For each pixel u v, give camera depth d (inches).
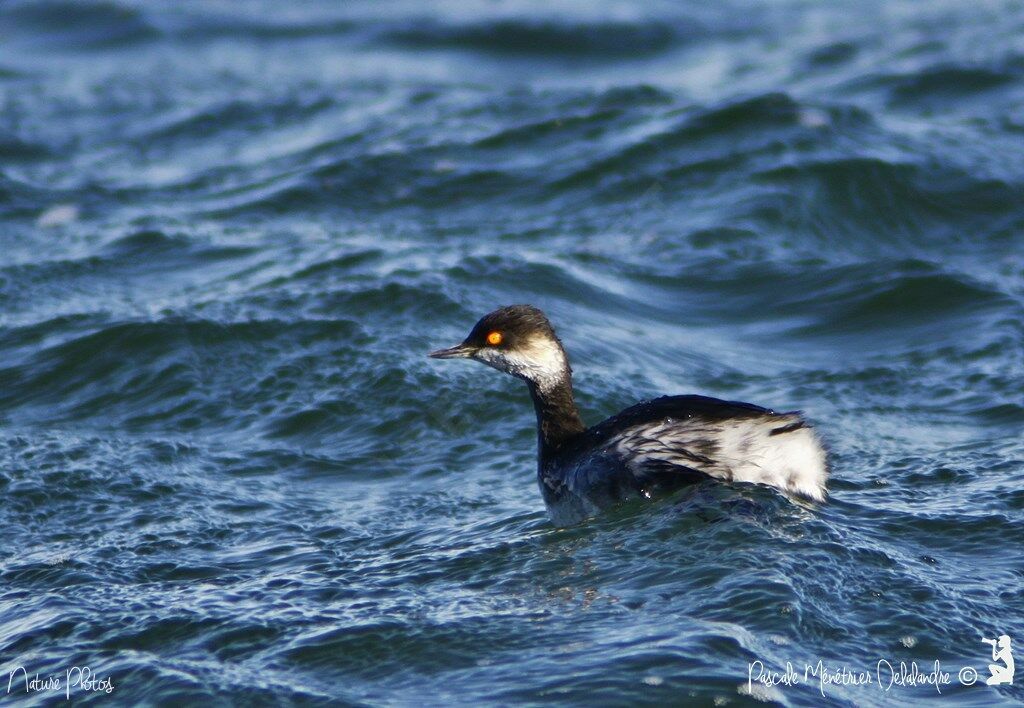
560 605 333.4
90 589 378.3
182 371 555.2
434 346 567.8
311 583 371.9
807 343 605.0
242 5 1275.8
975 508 398.3
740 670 288.7
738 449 380.8
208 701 301.7
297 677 310.7
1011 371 547.8
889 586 335.0
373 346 565.6
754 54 1081.4
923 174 764.6
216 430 516.4
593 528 379.2
